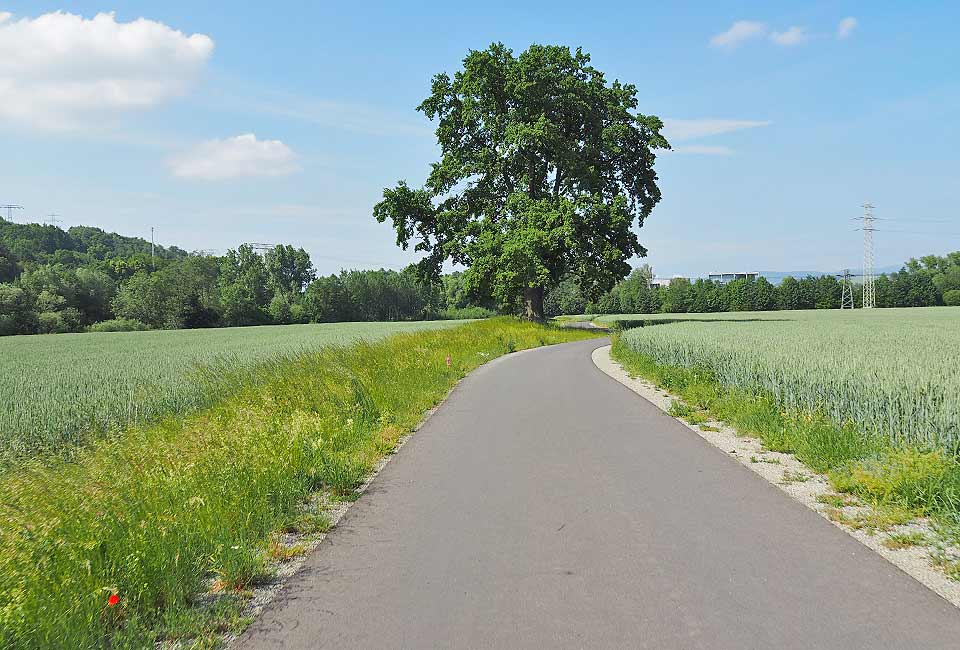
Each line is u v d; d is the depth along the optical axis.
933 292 107.88
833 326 34.44
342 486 7.03
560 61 45.41
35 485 5.15
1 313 69.25
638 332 26.61
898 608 3.97
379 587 4.46
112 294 90.44
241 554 4.82
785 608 3.98
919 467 6.16
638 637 3.65
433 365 18.98
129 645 3.70
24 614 3.58
